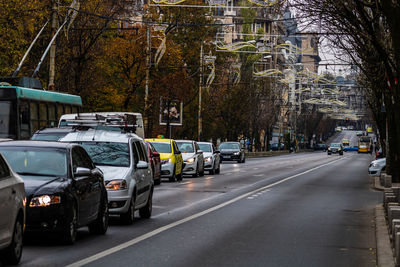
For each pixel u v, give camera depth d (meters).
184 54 82.00
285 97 166.62
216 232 16.45
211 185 35.66
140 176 18.09
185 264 11.66
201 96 83.75
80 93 61.03
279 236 16.00
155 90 70.31
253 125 115.31
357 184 40.62
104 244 13.88
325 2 27.59
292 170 59.69
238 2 118.69
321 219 20.25
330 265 11.98
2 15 51.34
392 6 22.88
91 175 14.73
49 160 13.80
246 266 11.62
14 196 11.00
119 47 67.38
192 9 80.25
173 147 38.47
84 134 18.30
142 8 70.06
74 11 44.47
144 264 11.52
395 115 27.11
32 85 34.72
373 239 15.92
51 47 38.72
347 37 32.41
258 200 26.80
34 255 12.23
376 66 32.72
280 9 28.52
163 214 20.70
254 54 114.06
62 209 12.85
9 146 14.09
